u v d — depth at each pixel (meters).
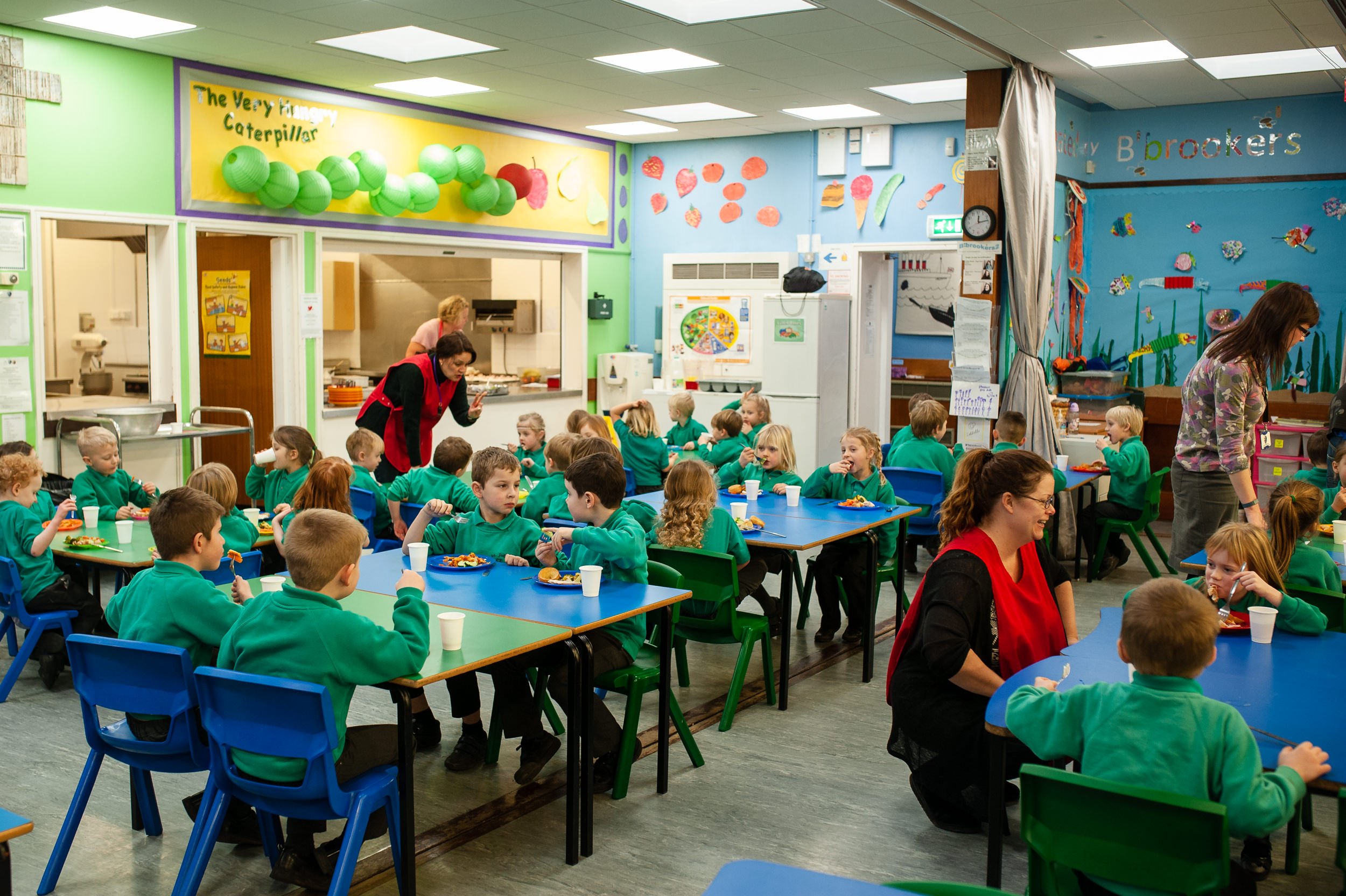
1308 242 8.48
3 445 4.63
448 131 9.13
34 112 6.58
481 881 3.01
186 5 5.96
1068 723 2.17
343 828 3.36
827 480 5.62
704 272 10.50
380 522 5.49
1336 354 8.46
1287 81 7.86
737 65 7.42
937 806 3.33
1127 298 9.22
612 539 3.54
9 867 1.81
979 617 2.93
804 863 3.16
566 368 10.77
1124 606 2.12
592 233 10.70
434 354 6.46
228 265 8.34
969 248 7.68
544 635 2.99
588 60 7.31
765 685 4.73
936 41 6.72
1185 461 4.55
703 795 3.62
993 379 7.71
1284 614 3.06
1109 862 1.97
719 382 10.48
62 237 8.54
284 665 2.57
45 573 4.46
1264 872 3.08
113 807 3.45
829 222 10.05
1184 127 8.88
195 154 7.43
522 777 3.56
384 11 6.09
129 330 8.77
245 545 4.37
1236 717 2.02
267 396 8.28
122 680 2.77
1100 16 6.15
